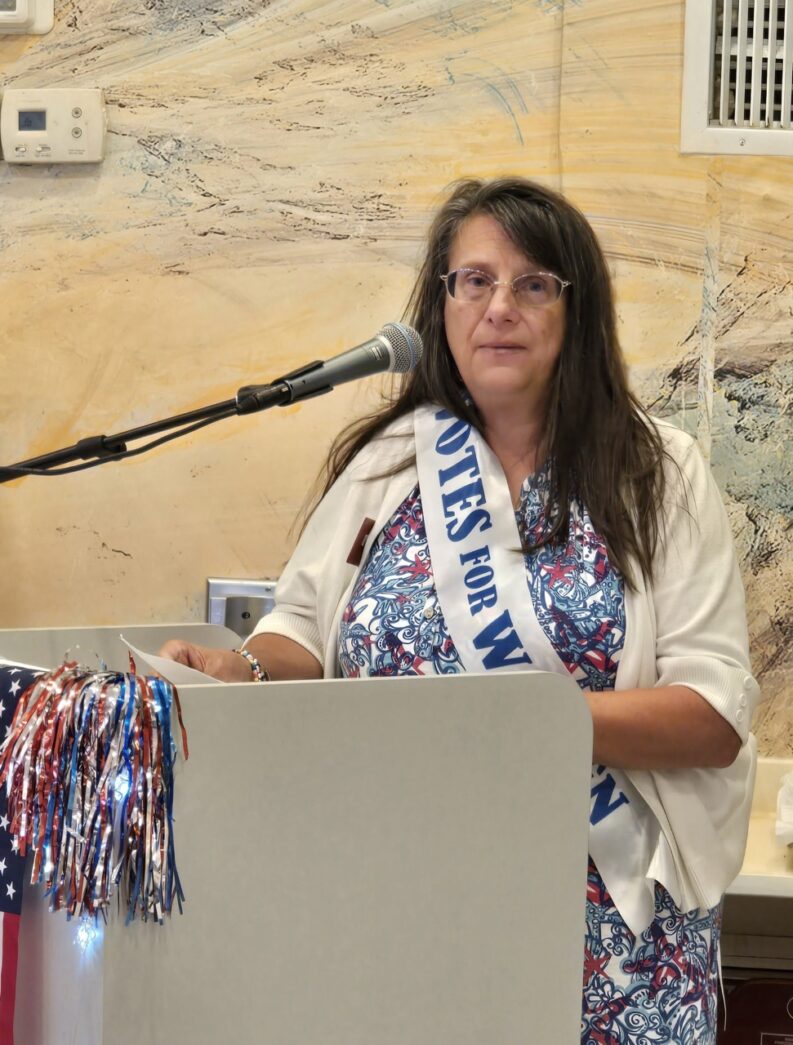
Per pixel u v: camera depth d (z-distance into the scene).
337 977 1.73
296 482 3.79
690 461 2.47
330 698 1.71
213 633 2.72
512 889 1.84
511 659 2.33
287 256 3.75
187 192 3.76
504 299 2.44
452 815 1.80
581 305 2.52
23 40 3.77
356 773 1.73
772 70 3.59
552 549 2.41
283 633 2.71
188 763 1.64
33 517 3.85
